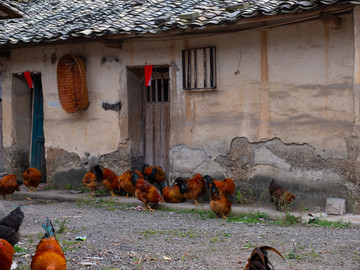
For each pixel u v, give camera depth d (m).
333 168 9.23
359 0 8.12
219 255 6.75
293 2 8.82
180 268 6.21
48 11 13.99
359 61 8.77
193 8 11.16
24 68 13.57
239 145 10.38
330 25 8.96
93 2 13.90
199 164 10.89
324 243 7.29
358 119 8.86
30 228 8.59
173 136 11.26
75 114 12.79
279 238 7.65
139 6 12.34
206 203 10.54
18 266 6.28
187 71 10.95
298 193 9.62
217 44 10.57
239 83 10.33
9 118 14.03
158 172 11.23
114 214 9.91
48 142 13.30
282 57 9.77
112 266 6.30
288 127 9.73
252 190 10.21
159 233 8.10
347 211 9.09
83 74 12.38
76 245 7.29
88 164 12.63
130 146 12.03
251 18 9.20
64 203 11.43
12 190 11.92
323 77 9.30
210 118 10.73
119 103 12.05
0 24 13.52
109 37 11.10
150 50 11.51
